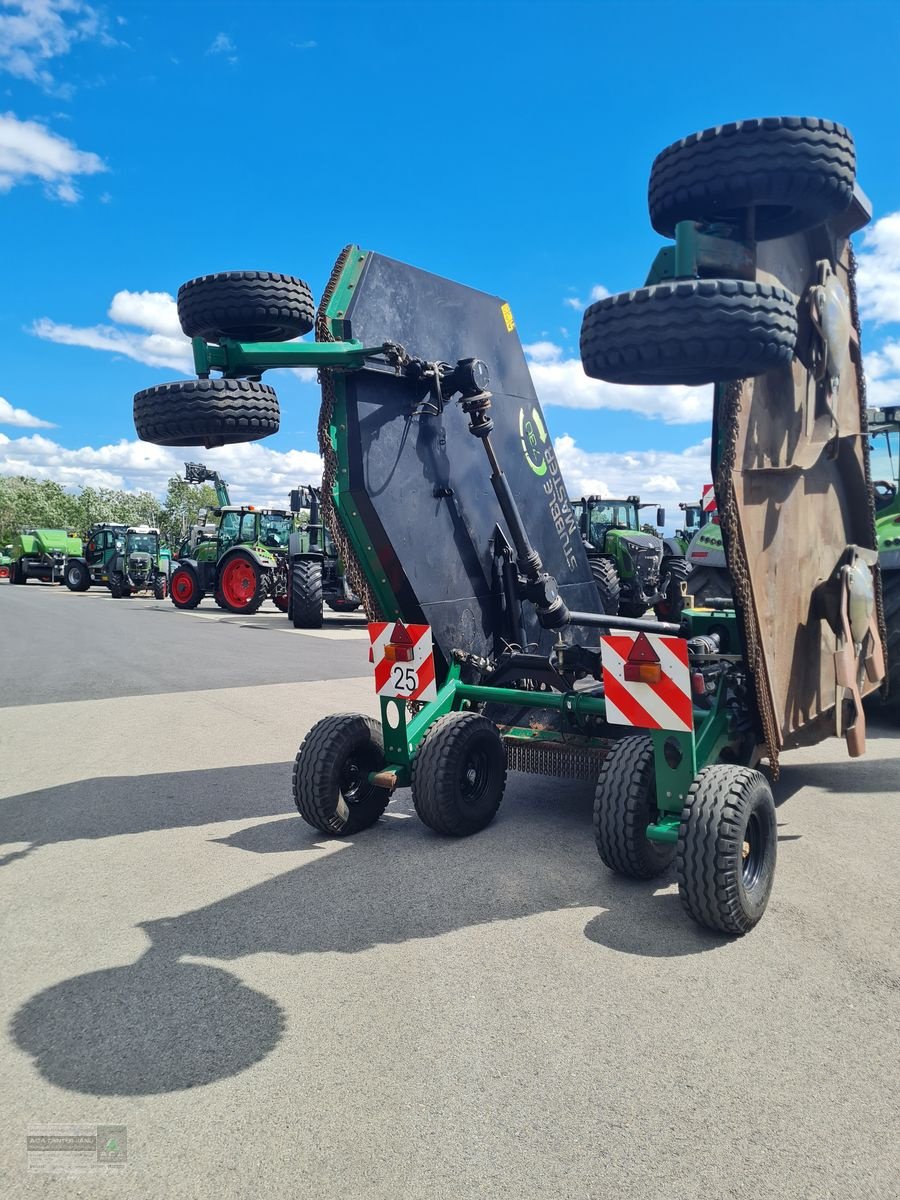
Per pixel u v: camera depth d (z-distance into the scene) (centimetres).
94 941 325
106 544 3309
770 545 395
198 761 617
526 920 338
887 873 385
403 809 501
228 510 2236
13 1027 264
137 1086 233
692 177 330
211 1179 197
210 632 1616
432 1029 259
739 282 301
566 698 452
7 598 2859
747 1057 243
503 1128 213
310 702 852
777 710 405
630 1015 266
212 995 281
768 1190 191
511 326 557
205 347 415
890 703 683
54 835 454
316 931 330
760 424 381
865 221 432
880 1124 213
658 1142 207
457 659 489
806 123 321
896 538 644
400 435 466
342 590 1748
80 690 930
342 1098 226
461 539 502
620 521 1767
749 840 336
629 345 307
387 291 464
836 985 284
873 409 737
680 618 500
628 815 364
